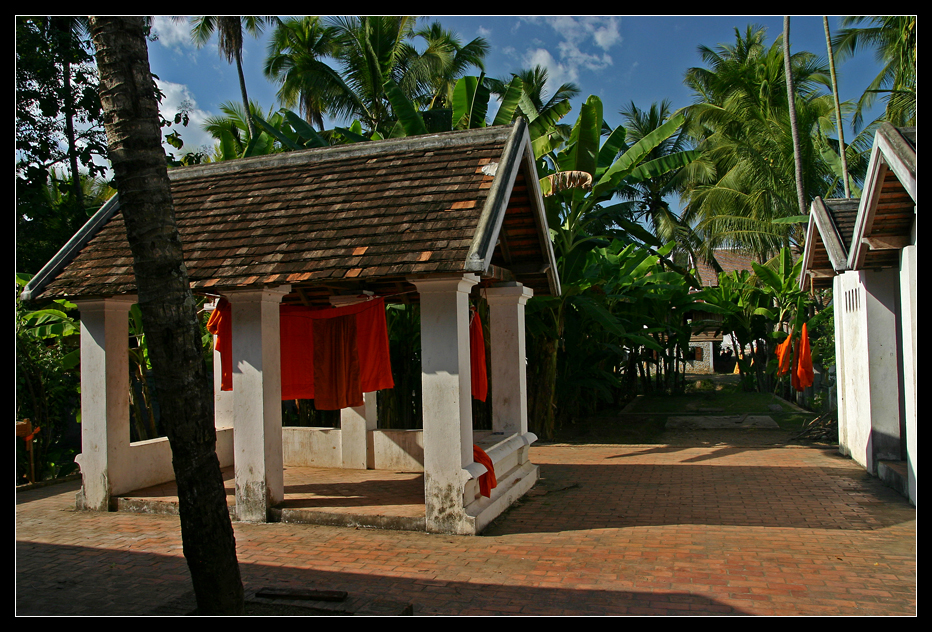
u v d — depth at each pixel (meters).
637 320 17.50
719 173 25.09
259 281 6.70
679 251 29.09
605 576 5.33
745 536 6.46
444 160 7.66
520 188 7.74
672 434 14.48
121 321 8.12
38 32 12.04
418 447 9.60
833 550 5.99
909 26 15.84
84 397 7.92
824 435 12.91
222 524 4.23
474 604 4.75
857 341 10.10
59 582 5.39
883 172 6.94
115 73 4.12
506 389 8.90
